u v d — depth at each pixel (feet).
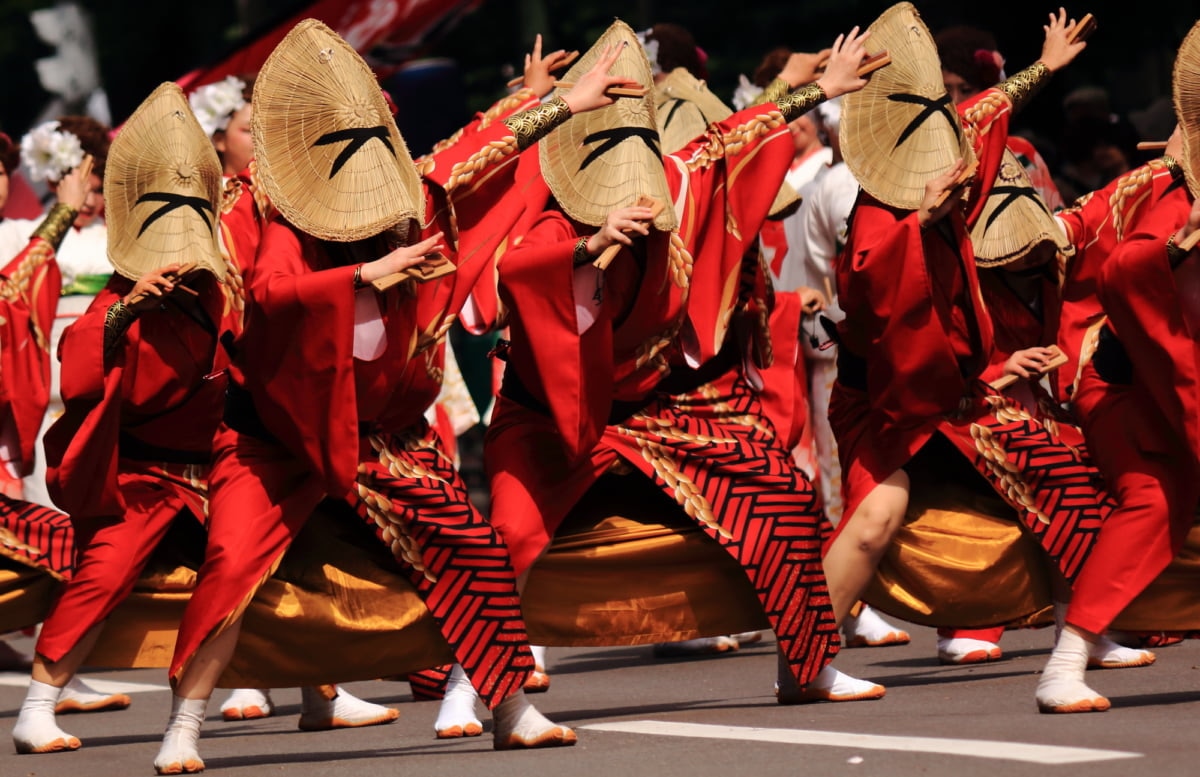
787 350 74.69
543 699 77.05
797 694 69.41
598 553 67.92
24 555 74.90
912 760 53.72
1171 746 53.78
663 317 65.87
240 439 61.16
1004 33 157.07
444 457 64.28
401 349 60.75
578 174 66.74
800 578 67.05
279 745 67.82
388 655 63.82
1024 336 74.84
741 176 68.33
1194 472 61.11
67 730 75.72
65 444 67.36
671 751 58.80
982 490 73.67
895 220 69.21
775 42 212.84
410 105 143.23
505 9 226.99
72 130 99.81
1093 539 70.54
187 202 67.15
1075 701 61.41
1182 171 63.10
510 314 64.80
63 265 99.96
